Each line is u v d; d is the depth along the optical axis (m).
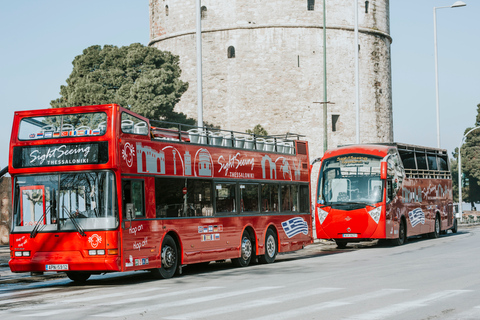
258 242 20.50
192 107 59.97
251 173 20.50
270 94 58.84
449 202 36.25
